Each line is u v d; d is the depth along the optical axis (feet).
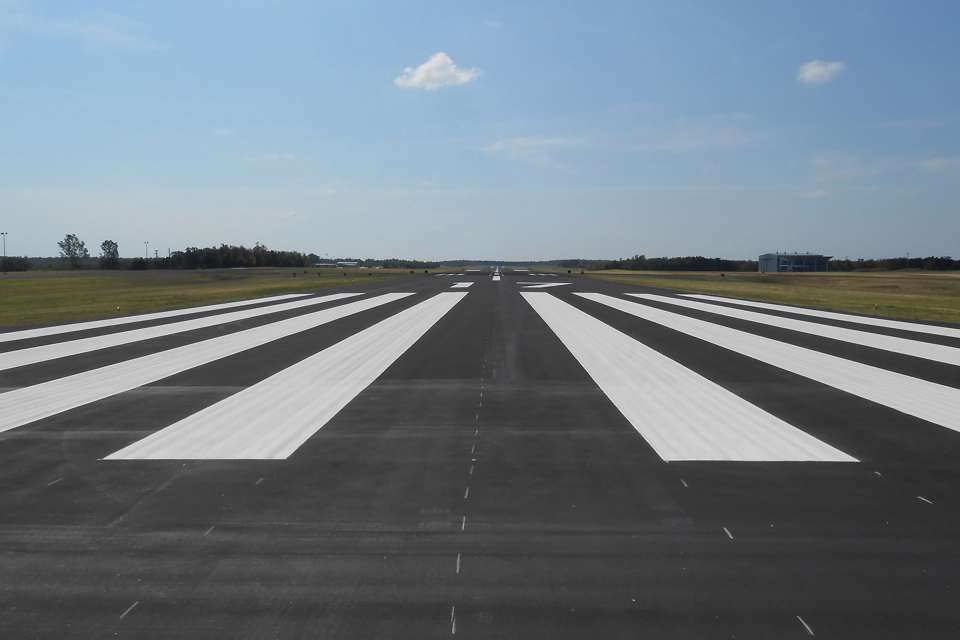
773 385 26.71
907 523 12.92
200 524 13.07
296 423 20.92
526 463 16.85
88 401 24.06
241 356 34.53
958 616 9.68
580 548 11.91
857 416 21.53
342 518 13.33
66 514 13.58
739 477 15.65
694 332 44.42
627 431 19.84
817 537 12.30
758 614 9.75
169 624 9.59
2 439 19.17
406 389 26.14
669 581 10.71
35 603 10.18
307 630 9.40
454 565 11.30
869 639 9.14
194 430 20.10
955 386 26.40
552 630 9.37
